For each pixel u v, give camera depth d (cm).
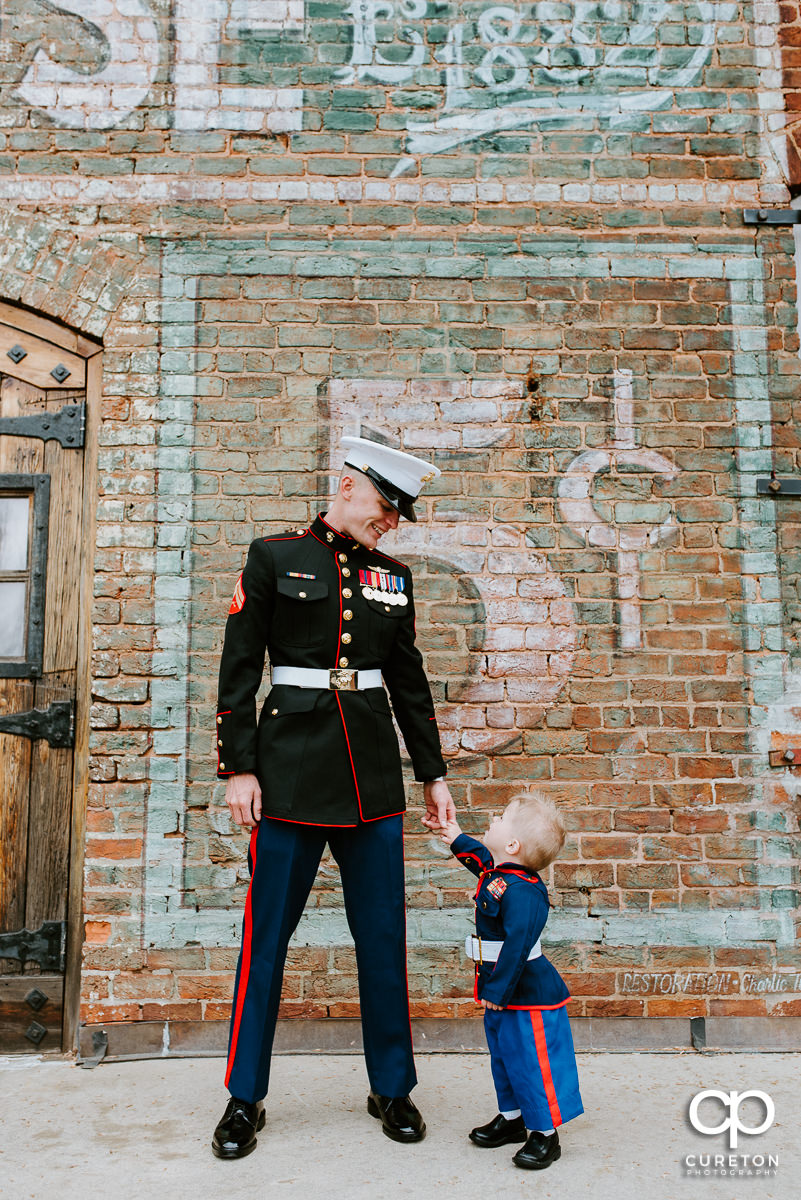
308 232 297
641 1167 204
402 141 301
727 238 303
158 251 295
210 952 271
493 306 297
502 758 283
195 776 278
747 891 280
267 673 282
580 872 280
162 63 302
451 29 306
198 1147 212
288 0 304
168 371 291
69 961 280
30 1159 207
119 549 284
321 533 227
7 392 296
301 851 213
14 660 292
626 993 275
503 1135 213
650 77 307
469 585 288
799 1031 275
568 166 303
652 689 287
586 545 291
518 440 294
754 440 296
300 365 293
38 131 298
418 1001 273
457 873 277
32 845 284
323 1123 223
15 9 303
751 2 311
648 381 297
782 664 289
